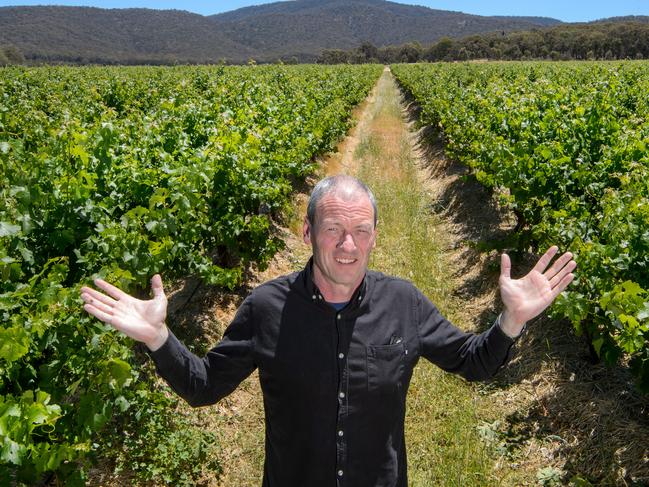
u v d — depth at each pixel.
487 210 9.39
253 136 7.05
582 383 4.93
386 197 11.26
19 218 3.55
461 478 4.16
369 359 2.04
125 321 1.91
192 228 5.09
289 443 2.09
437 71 38.31
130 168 5.00
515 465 4.32
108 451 4.04
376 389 2.04
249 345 2.10
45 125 8.18
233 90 14.59
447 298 7.09
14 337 2.60
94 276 3.33
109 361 3.14
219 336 5.99
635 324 3.59
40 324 2.95
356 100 26.03
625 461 4.11
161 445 4.08
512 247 7.24
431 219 10.24
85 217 3.92
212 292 6.59
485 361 2.06
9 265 3.18
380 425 2.08
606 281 4.31
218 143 6.12
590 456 4.23
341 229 1.99
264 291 2.14
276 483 2.16
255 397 5.12
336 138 15.45
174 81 21.09
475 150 9.56
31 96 15.65
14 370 3.01
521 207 6.90
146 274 4.18
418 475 4.22
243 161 6.16
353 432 2.05
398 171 14.34
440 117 15.33
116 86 15.66
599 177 6.26
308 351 2.04
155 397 4.21
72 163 4.44
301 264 8.30
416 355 2.13
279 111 11.18
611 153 6.45
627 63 37.69
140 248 3.99
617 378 4.88
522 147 7.08
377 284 2.14
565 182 6.36
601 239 5.07
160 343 1.96
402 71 46.25
